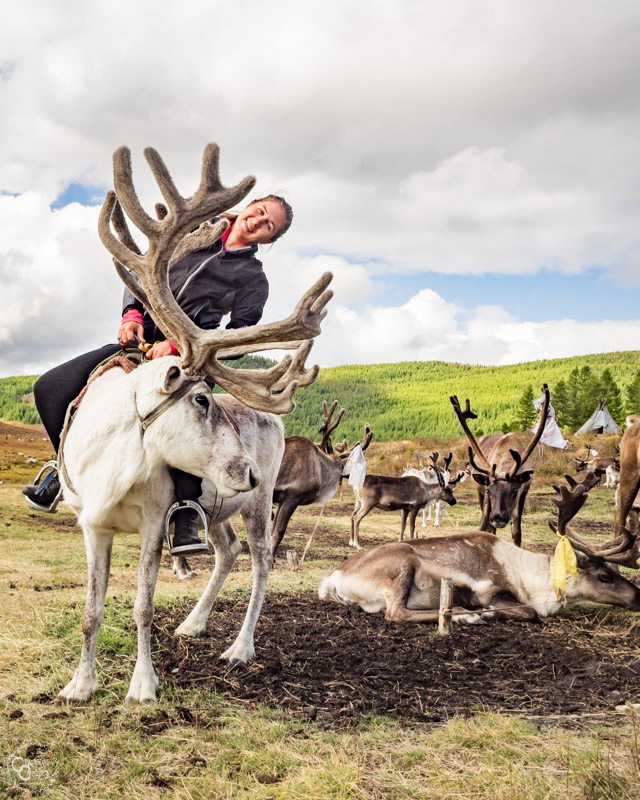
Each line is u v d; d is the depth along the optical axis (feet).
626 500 28.04
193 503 13.53
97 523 13.00
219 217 15.74
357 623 20.58
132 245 14.10
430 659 17.04
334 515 68.85
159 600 21.53
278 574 30.50
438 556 22.29
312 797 9.50
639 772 9.66
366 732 12.06
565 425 276.41
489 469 30.60
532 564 22.45
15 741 11.17
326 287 13.16
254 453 16.76
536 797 9.17
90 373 14.64
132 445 12.78
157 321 13.44
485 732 11.57
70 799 9.59
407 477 48.85
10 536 38.68
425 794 9.59
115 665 14.94
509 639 19.15
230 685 14.40
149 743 11.34
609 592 22.36
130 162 12.34
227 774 10.37
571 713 13.08
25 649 15.88
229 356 14.28
